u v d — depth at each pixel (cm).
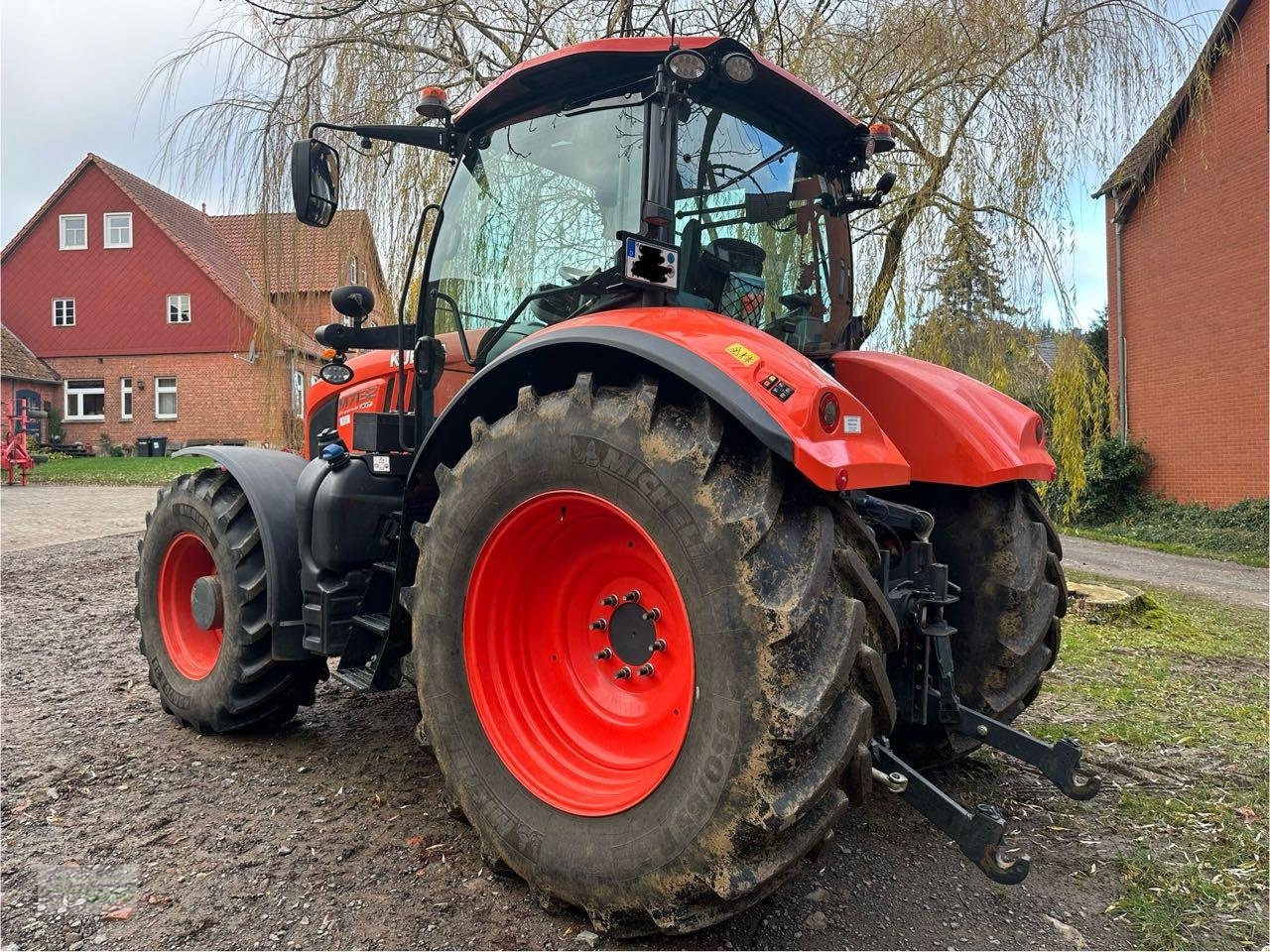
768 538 175
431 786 278
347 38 604
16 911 203
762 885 171
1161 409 1524
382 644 267
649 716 211
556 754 219
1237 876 229
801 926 201
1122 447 1543
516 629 230
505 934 195
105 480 1789
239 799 268
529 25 651
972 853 180
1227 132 1361
